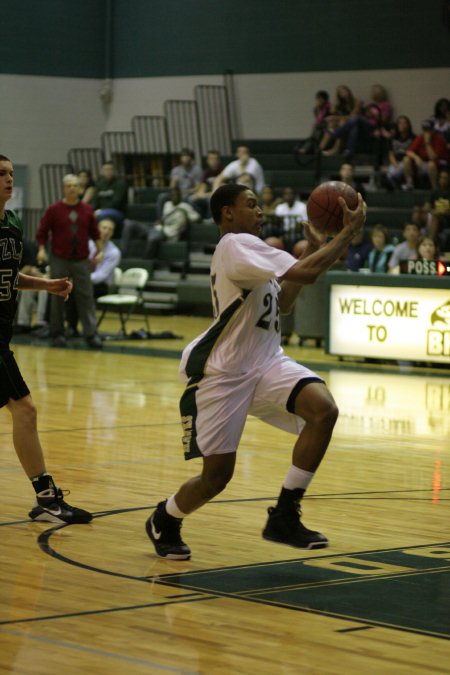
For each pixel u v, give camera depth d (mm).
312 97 24922
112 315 23281
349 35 24250
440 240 17656
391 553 5977
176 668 4141
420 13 23234
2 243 6285
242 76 25953
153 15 27328
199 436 5543
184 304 23188
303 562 5762
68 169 27141
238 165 22922
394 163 21953
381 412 11461
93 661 4199
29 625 4637
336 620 4762
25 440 6617
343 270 17453
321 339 17531
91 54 28031
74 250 16891
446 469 8570
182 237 23656
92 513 6898
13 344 17641
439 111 22016
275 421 5746
